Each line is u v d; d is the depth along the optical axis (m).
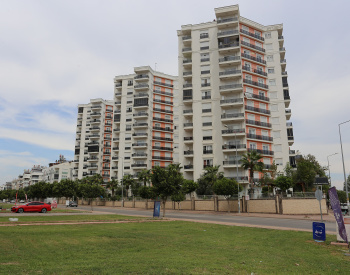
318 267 8.33
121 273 6.91
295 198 38.81
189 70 63.81
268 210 40.88
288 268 8.07
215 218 31.62
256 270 7.70
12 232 14.03
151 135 78.81
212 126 57.62
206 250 10.79
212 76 59.69
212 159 56.38
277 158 58.09
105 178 95.75
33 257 8.72
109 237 13.48
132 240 12.76
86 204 79.38
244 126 54.91
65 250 10.03
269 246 12.17
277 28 63.06
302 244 12.68
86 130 103.44
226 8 59.53
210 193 52.38
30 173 167.62
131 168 76.06
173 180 31.48
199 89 59.97
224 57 58.16
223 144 56.25
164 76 84.06
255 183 52.56
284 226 22.67
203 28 62.25
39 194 68.56
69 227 17.31
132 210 51.88
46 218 24.31
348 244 11.55
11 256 8.73
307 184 48.84
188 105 61.66
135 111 79.69
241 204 44.16
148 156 76.69
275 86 60.91
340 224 12.97
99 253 9.62
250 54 59.94
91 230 15.88
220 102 57.31
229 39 59.19
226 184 40.97
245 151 54.12
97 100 101.50
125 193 76.81
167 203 55.81
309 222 26.89
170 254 9.73
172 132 81.75
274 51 62.31
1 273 6.73
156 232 15.97
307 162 50.50
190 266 7.82
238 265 8.22
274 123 59.56
